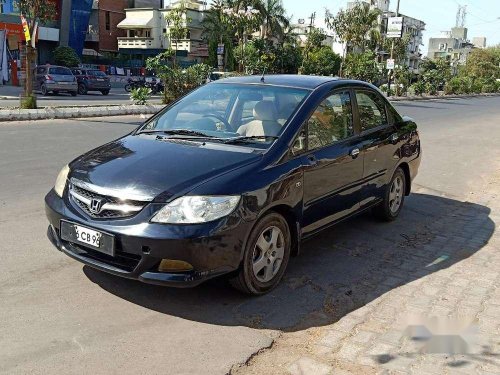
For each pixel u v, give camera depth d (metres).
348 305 4.09
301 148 4.39
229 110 4.86
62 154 9.56
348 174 4.96
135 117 17.70
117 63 50.19
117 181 3.73
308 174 4.34
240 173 3.83
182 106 5.16
